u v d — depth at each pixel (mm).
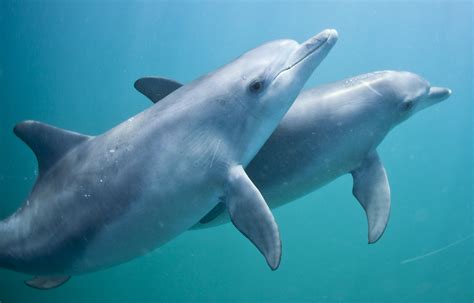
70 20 30453
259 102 4211
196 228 5789
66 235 4535
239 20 33500
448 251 15859
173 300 13109
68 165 4617
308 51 4273
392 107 5805
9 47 29391
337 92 5637
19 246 4859
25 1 28812
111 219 4270
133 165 4172
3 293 12008
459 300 13648
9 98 29531
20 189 18672
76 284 13250
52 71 30578
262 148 5172
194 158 4047
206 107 4168
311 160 5398
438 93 6484
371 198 5586
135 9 32281
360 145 5656
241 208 3924
